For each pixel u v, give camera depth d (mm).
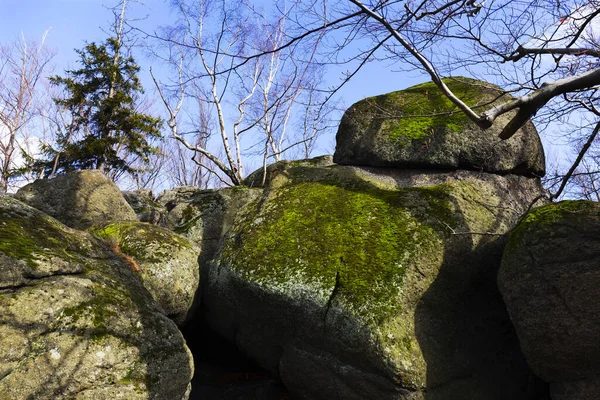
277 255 4461
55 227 3838
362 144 5582
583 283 3541
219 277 4637
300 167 5730
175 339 3711
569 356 3631
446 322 4215
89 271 3645
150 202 7812
